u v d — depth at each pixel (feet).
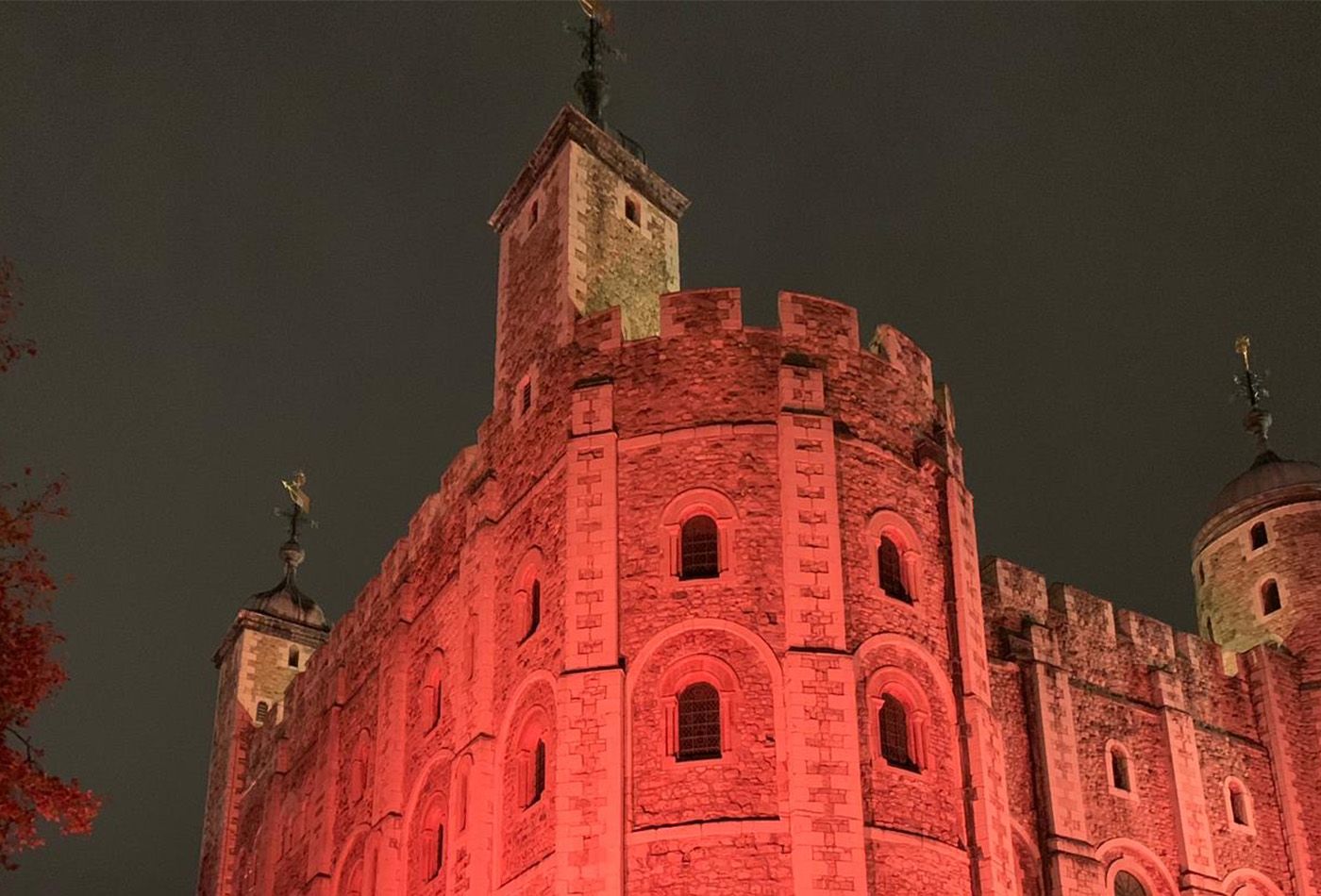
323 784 113.60
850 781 73.87
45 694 59.57
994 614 101.91
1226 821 105.40
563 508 84.43
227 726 146.82
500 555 91.81
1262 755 111.04
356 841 105.29
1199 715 108.99
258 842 128.36
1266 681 112.98
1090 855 95.35
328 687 119.24
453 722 92.32
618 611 79.66
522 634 86.22
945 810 77.82
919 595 83.25
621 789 74.69
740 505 81.15
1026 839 94.32
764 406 84.12
